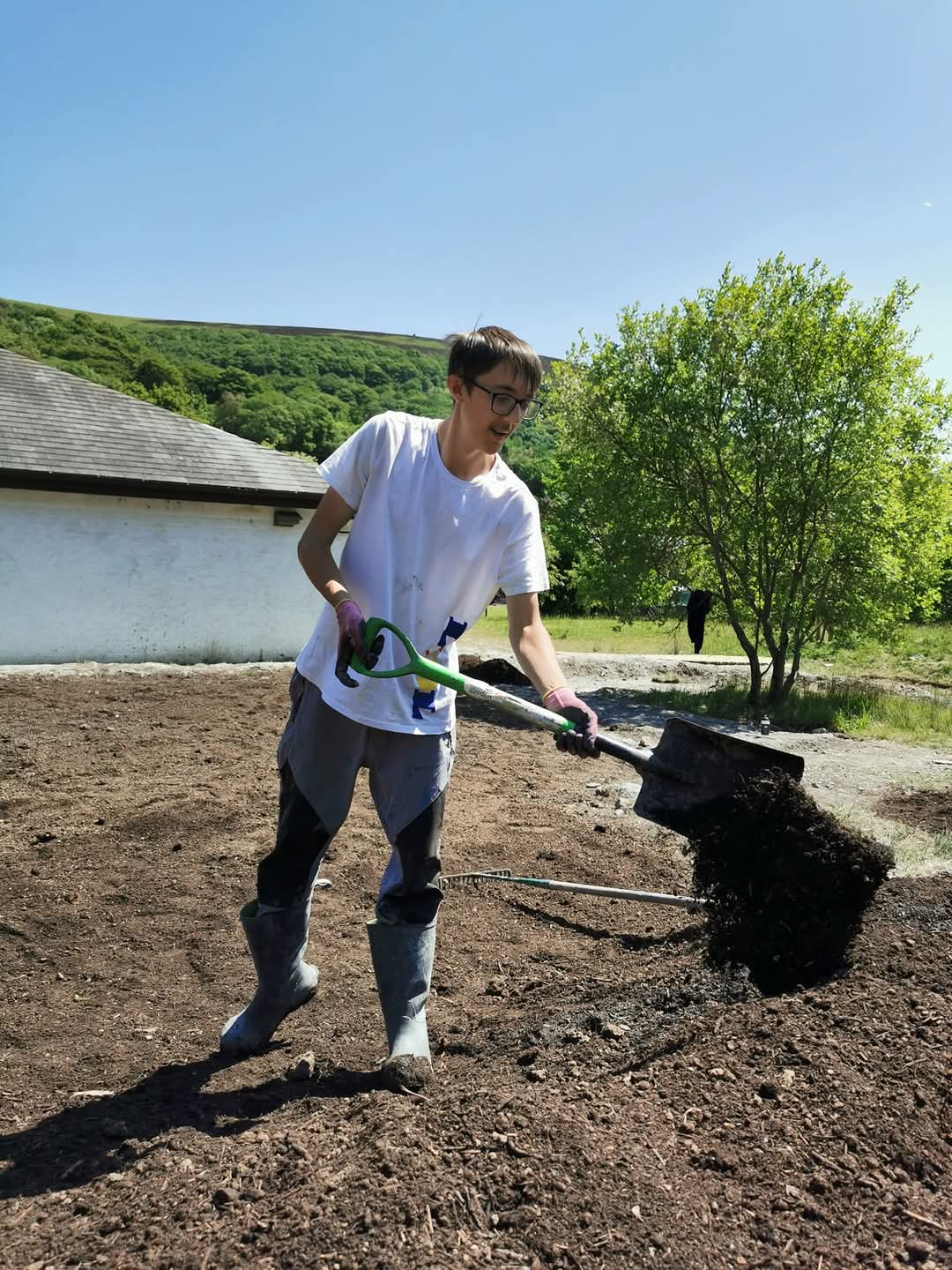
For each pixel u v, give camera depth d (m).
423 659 2.54
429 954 2.78
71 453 13.97
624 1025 3.15
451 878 5.00
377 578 2.71
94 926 4.29
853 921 3.09
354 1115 2.32
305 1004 3.56
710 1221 1.88
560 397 14.78
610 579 14.61
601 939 4.29
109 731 8.59
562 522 15.34
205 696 10.95
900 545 14.20
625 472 14.52
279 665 14.35
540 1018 3.33
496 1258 1.76
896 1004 2.71
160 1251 1.82
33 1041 3.27
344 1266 1.74
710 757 2.98
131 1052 3.18
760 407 13.59
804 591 13.92
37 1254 1.87
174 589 14.84
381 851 5.39
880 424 13.34
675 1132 2.18
